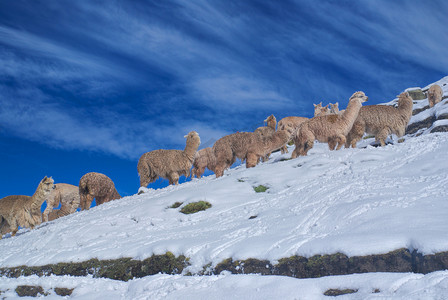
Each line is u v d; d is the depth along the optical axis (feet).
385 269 17.19
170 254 23.59
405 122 44.24
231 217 28.96
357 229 20.47
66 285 23.17
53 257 27.76
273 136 42.19
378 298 13.69
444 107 62.23
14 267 28.96
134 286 20.58
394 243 17.66
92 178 53.42
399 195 24.44
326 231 21.72
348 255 18.07
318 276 18.52
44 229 37.45
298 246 20.22
